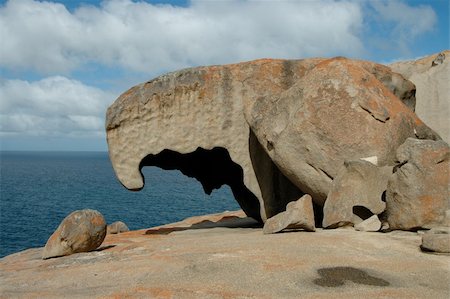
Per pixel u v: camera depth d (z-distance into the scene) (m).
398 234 9.52
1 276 8.39
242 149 13.94
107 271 7.76
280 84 13.90
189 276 7.03
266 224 10.62
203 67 14.16
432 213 9.41
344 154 11.35
